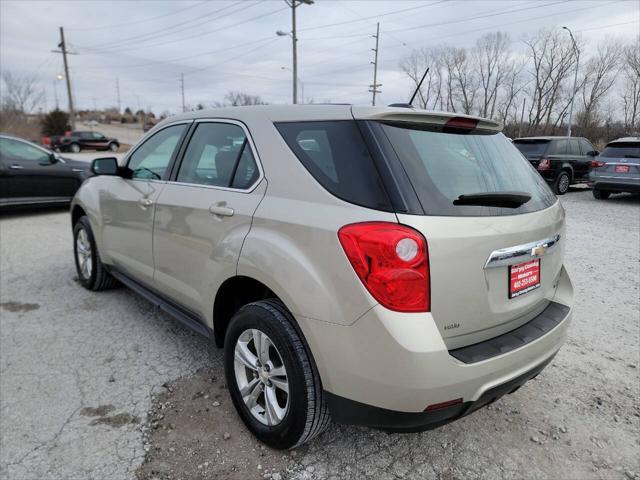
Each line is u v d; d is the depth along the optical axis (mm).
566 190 13266
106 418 2623
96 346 3479
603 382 3070
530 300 2309
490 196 2037
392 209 1854
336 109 2223
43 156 8891
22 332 3699
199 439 2455
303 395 2090
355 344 1876
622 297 4633
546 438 2514
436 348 1808
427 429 1987
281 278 2094
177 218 2947
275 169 2344
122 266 3891
